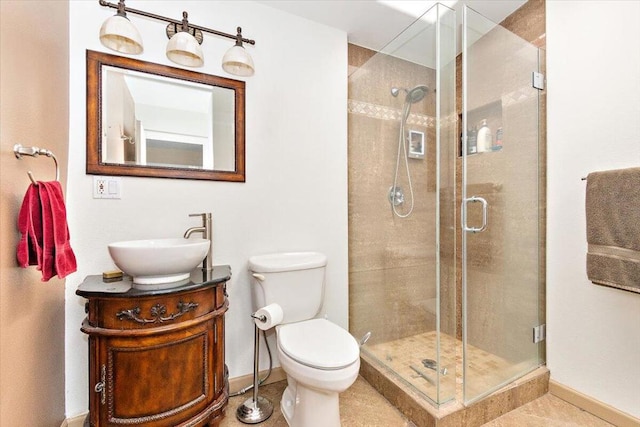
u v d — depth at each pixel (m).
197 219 1.66
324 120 2.03
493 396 1.52
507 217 1.72
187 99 1.63
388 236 1.93
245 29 1.77
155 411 1.18
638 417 1.37
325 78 2.03
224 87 1.72
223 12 1.72
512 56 1.71
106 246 1.46
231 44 1.74
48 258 0.95
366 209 2.12
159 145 1.57
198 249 1.28
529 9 1.86
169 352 1.21
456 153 1.80
